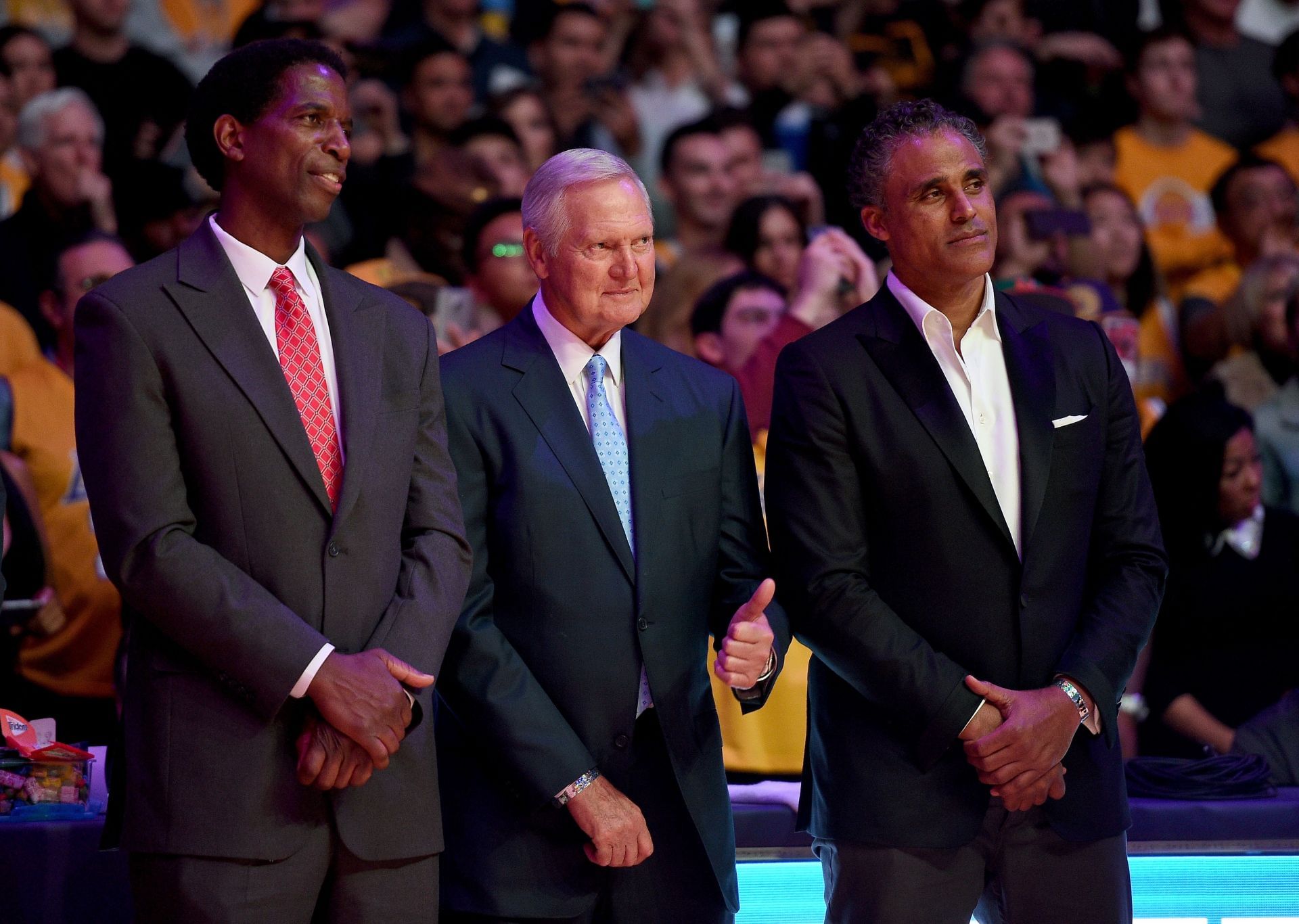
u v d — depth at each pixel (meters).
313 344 6.52
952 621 6.98
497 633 6.94
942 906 6.97
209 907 5.86
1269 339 16.02
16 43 14.48
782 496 7.23
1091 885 7.02
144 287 6.25
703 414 7.45
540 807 6.73
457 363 7.41
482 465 7.18
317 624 6.18
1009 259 15.12
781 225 15.21
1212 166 16.89
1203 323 16.33
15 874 7.57
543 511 7.03
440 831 6.41
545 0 16.20
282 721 6.08
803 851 8.36
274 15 15.61
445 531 6.64
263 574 6.13
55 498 13.23
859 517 7.14
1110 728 6.76
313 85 6.44
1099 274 15.68
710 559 7.31
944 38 16.84
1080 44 16.95
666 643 7.04
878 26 16.73
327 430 6.44
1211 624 12.41
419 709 6.27
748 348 13.66
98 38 14.80
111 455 6.04
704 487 7.31
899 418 7.07
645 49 16.45
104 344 6.12
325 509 6.25
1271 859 8.52
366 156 15.23
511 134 15.32
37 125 14.39
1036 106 16.78
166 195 14.70
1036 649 6.95
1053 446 7.11
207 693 6.04
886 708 6.84
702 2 16.47
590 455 7.15
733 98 16.58
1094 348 7.47
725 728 11.02
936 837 6.85
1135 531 7.29
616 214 7.08
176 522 6.02
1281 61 17.19
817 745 7.24
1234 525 12.60
